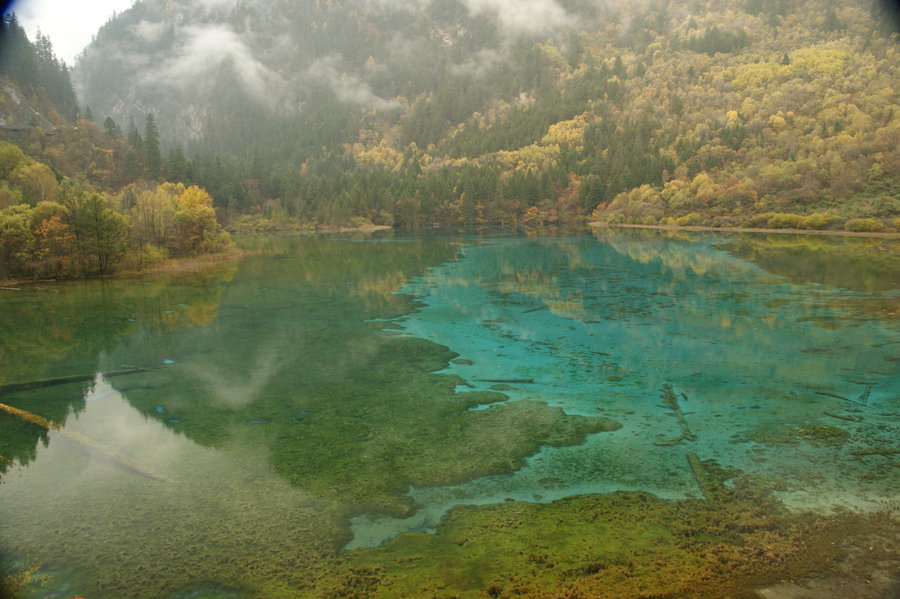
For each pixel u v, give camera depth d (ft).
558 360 64.85
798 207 282.77
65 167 354.74
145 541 29.55
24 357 68.80
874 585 24.38
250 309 99.81
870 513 30.63
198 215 203.31
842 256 161.68
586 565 26.32
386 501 33.81
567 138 560.61
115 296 115.55
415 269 157.69
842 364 60.64
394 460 39.60
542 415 47.83
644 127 485.15
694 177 358.43
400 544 28.91
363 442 42.80
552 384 56.24
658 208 354.54
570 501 33.17
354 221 425.69
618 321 84.89
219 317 92.84
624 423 45.65
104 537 29.96
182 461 39.65
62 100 503.20
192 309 100.27
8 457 40.32
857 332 74.18
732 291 108.58
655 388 54.34
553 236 291.79
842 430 42.98
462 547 28.43
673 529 29.55
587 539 28.78
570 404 50.47
